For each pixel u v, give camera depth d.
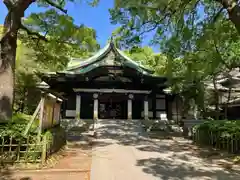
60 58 13.33
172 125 17.52
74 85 20.00
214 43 10.35
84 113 22.77
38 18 10.23
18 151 6.71
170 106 22.55
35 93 17.45
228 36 9.95
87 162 7.45
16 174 5.95
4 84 8.38
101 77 20.09
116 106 25.00
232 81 20.42
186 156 8.69
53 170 6.27
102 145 11.05
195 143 12.11
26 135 6.89
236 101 20.00
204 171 6.54
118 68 19.58
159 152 9.45
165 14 8.99
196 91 20.16
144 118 20.55
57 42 11.18
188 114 21.56
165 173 6.27
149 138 13.79
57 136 8.95
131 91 20.33
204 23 9.88
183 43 10.37
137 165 7.18
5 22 8.82
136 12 8.57
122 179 5.73
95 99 19.94
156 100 22.45
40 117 7.29
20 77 16.09
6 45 8.59
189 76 13.09
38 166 6.55
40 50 12.73
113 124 18.09
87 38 11.13
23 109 17.44
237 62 11.65
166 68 15.39
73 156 8.39
